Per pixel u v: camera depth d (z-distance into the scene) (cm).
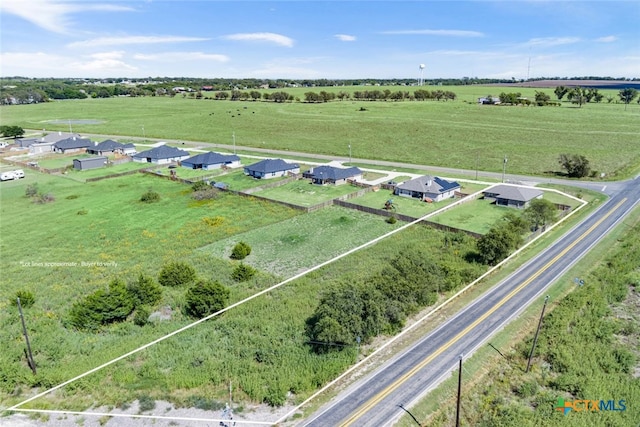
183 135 16962
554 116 19750
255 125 19025
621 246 6350
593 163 11212
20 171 11038
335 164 11250
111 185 10238
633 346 4253
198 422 3366
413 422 3319
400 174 10581
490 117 19888
